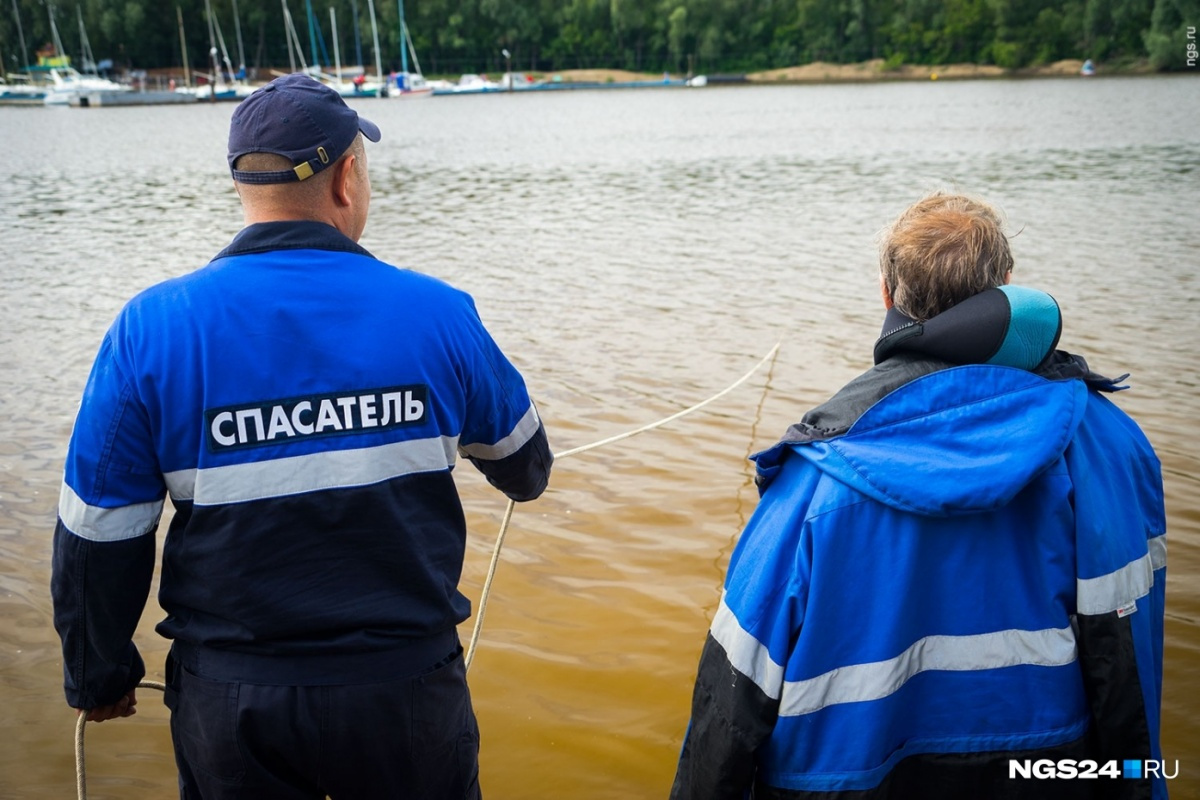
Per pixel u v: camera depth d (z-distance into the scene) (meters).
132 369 1.83
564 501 5.18
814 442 1.80
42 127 53.94
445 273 11.96
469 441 2.13
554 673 3.70
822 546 1.73
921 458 1.71
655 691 3.59
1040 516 1.76
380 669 1.90
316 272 1.92
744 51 108.81
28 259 13.85
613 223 16.30
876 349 1.89
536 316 9.44
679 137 38.50
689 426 6.27
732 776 1.82
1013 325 1.75
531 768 3.21
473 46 109.19
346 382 1.87
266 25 101.19
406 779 1.99
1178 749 3.18
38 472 5.75
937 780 1.83
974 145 30.62
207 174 27.16
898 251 1.90
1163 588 1.90
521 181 23.77
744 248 13.43
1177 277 10.62
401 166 29.08
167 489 1.90
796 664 1.75
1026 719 1.79
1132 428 1.89
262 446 1.84
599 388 7.10
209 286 1.88
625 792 3.11
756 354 7.94
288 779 1.96
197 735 1.92
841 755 1.76
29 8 102.38
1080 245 12.82
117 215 18.66
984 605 1.78
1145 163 23.78
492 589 4.29
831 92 79.56
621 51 111.25
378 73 91.38
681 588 4.30
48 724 3.45
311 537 1.86
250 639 1.86
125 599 1.90
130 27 97.50
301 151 1.95
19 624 4.09
